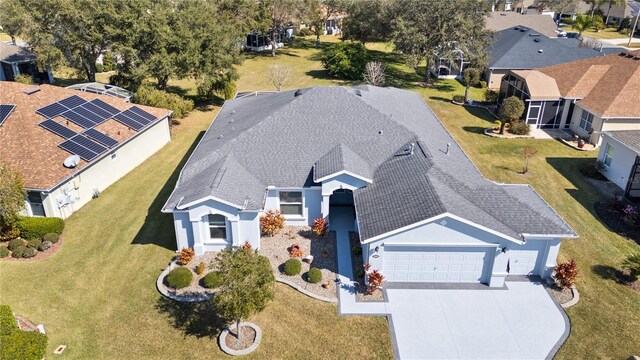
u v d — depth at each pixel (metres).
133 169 33.69
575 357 17.89
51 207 25.59
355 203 23.73
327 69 61.78
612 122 37.03
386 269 21.78
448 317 19.80
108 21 42.66
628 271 22.75
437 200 20.67
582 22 82.44
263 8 69.94
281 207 26.28
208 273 21.75
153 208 28.34
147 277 22.22
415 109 34.81
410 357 17.86
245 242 23.52
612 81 40.19
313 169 25.89
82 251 24.09
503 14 73.44
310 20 75.94
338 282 21.80
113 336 18.80
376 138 27.73
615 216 27.80
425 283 21.91
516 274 22.44
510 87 45.34
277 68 55.12
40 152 27.14
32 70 55.00
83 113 32.28
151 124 35.16
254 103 35.78
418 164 24.64
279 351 18.09
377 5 67.56
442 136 30.98
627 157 30.52
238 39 48.81
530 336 18.89
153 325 19.38
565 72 44.34
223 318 19.72
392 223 20.75
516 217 21.80
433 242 20.64
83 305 20.39
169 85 55.44
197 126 42.66
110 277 22.19
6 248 24.06
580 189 31.27
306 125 28.16
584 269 22.97
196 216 22.66
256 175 25.78
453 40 51.84
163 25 41.59
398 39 54.81
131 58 42.31
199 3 45.88
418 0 52.69
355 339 18.66
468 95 52.72
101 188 30.20
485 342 18.58
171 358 17.84
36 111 30.14
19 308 20.08
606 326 19.38
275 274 22.22
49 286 21.48
